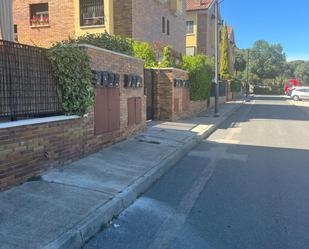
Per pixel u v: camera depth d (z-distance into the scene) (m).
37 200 5.95
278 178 8.58
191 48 46.19
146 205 6.54
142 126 13.37
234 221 5.87
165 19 28.72
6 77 6.50
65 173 7.53
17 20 23.09
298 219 6.00
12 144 6.46
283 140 14.74
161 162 9.30
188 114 21.34
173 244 5.00
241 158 10.91
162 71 17.75
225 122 21.28
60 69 7.82
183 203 6.70
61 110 8.08
